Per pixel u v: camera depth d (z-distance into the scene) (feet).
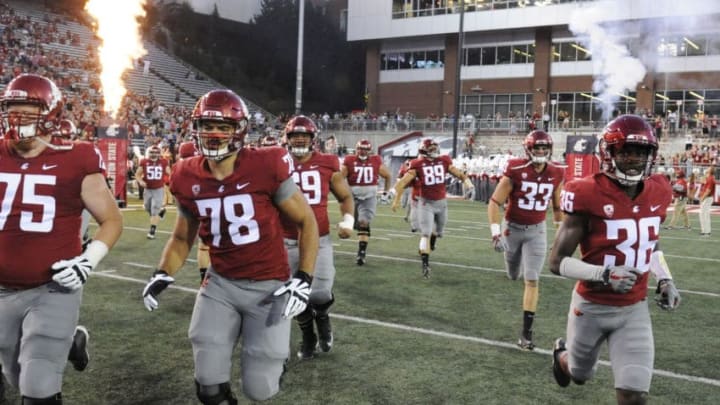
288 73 159.53
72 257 9.97
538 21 115.24
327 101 161.89
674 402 13.48
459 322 19.72
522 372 15.23
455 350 16.83
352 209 16.74
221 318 10.03
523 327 17.28
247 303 10.05
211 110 9.37
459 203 72.54
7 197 9.56
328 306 16.05
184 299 21.90
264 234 10.01
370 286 25.00
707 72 104.94
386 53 136.46
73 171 9.80
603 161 10.14
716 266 31.73
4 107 9.48
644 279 10.34
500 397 13.58
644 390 9.81
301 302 9.79
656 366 15.92
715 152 81.56
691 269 30.78
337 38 163.22
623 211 10.10
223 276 10.19
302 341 16.06
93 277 25.40
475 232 44.21
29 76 9.62
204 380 9.86
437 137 105.60
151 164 36.01
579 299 10.69
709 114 105.29
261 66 157.79
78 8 123.34
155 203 36.47
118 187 52.47
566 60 116.88
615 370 10.18
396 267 29.55
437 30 125.39
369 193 30.37
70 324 9.84
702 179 72.43
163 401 13.08
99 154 10.20
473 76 126.21
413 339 17.74
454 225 48.67
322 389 13.84
